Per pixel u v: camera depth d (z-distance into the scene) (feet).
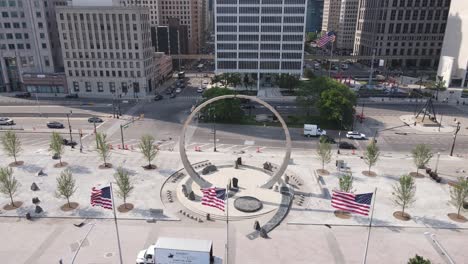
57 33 491.72
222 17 495.00
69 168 245.04
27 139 303.89
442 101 456.45
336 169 248.11
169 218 187.52
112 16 442.09
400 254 161.07
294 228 180.34
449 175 240.94
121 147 285.84
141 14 449.06
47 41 469.16
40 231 175.52
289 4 485.97
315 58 653.71
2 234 172.96
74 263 152.76
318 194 213.66
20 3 446.19
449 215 191.93
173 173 239.50
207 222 184.55
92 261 154.20
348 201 150.30
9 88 478.59
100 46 458.09
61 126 334.65
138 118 368.68
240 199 203.41
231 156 271.28
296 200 206.80
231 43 507.71
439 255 160.35
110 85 475.31
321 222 185.57
